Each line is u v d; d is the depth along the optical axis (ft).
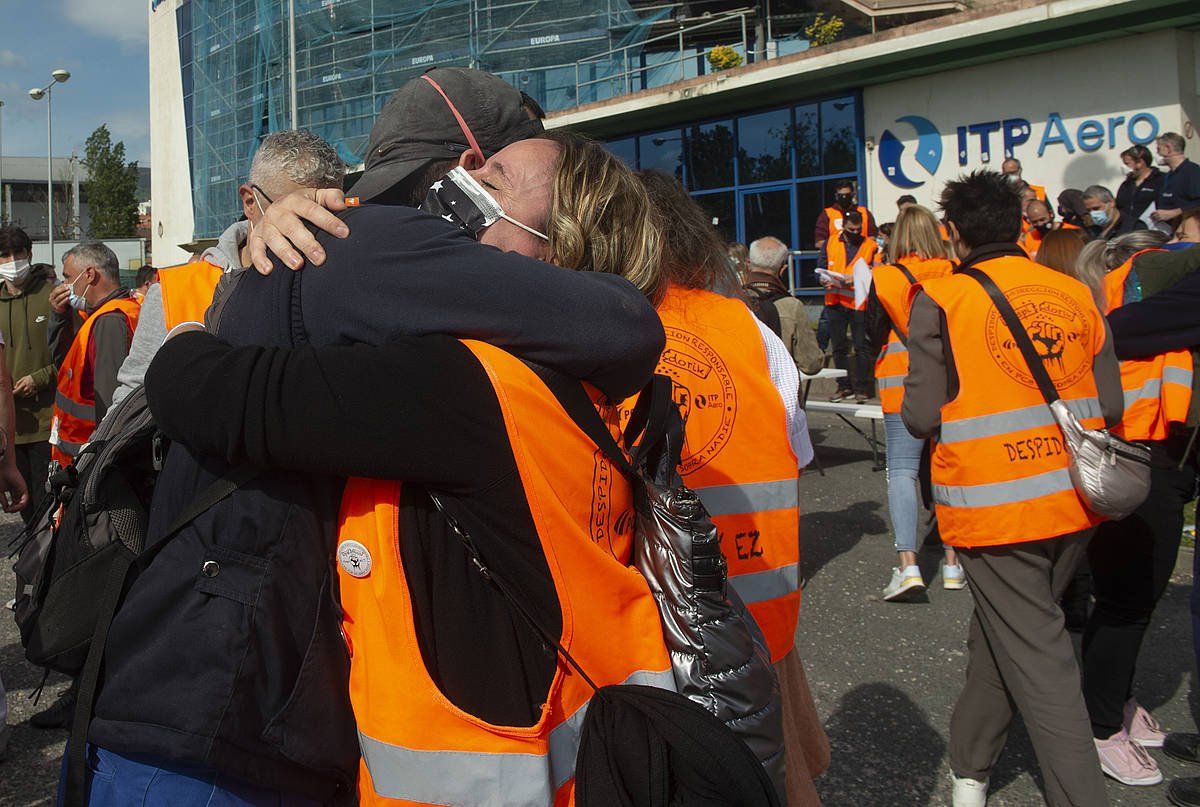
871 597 15.78
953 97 39.52
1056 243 12.30
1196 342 9.93
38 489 17.01
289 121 76.74
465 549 3.86
